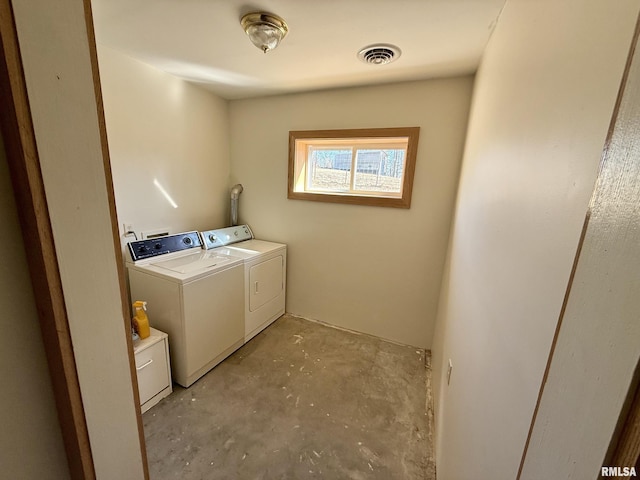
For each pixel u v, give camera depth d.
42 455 0.54
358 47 1.62
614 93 0.36
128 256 2.06
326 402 1.85
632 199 0.27
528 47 0.78
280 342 2.52
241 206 3.04
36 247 0.45
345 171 2.66
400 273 2.49
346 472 1.41
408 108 2.19
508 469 0.58
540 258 0.55
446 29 1.39
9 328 0.47
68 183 0.48
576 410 0.34
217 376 2.05
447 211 2.23
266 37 1.40
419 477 1.39
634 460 0.26
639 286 0.25
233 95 2.68
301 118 2.56
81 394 0.54
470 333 1.08
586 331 0.33
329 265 2.74
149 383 1.72
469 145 1.73
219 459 1.45
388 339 2.63
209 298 2.00
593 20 0.45
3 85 0.40
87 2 0.47
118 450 0.62
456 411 1.14
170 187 2.37
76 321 0.51
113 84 1.87
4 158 0.43
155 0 1.25
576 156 0.45
